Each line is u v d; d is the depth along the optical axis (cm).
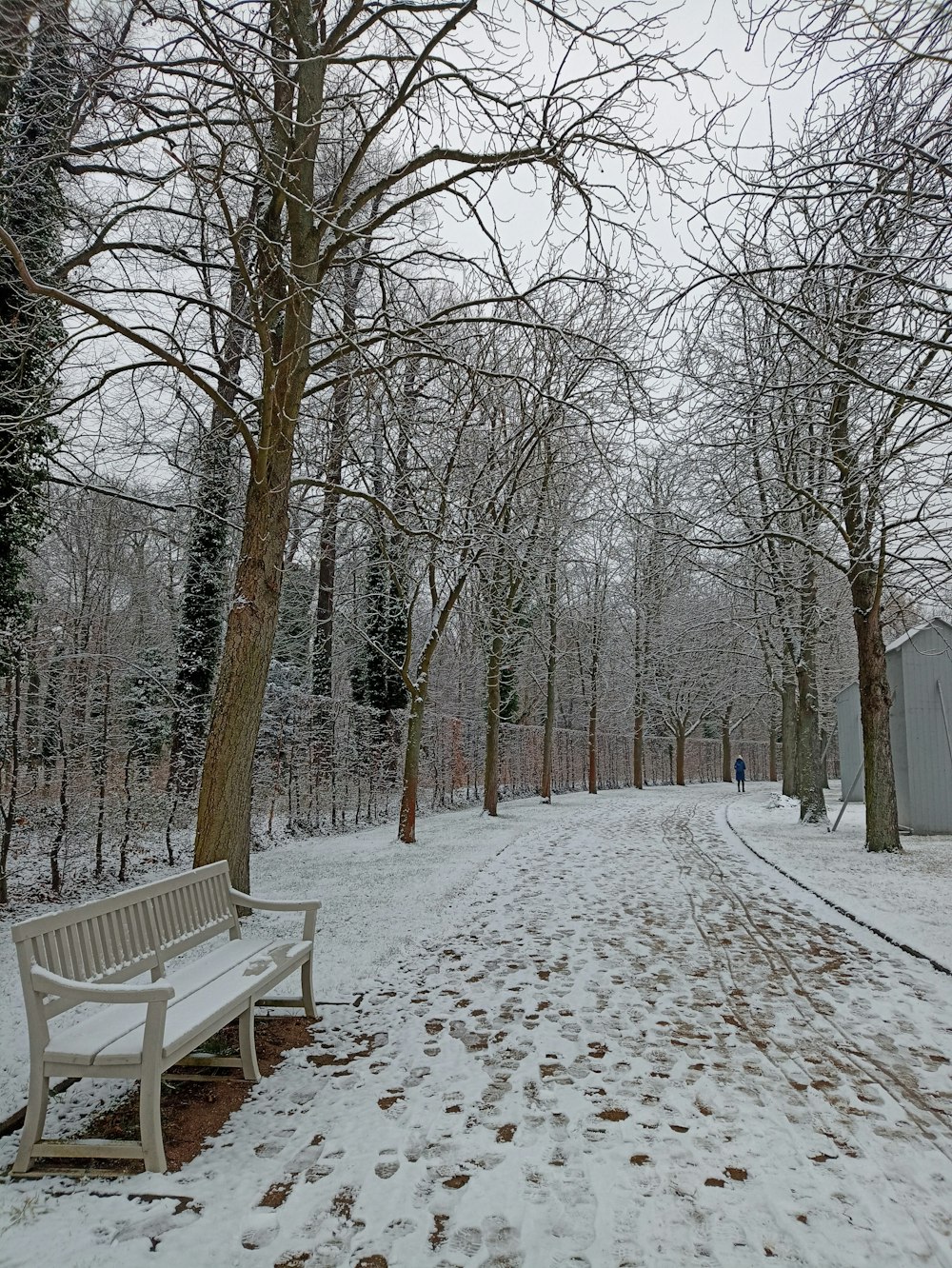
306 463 1084
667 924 735
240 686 671
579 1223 274
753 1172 308
